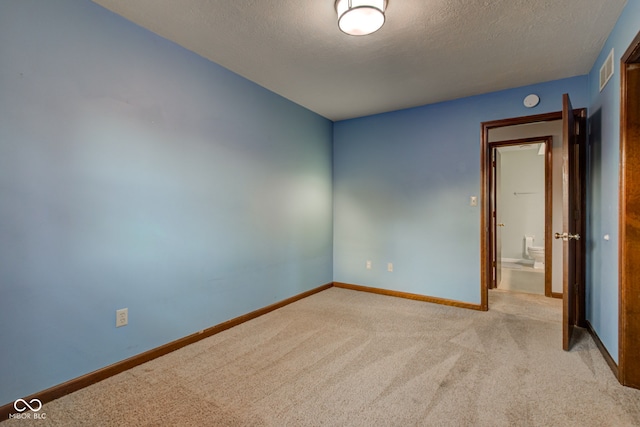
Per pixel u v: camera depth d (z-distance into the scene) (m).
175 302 2.50
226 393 1.90
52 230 1.83
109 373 2.08
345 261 4.41
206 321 2.73
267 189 3.36
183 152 2.54
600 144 2.53
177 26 2.22
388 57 2.62
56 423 1.63
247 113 3.10
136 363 2.22
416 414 1.70
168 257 2.44
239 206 3.04
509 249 6.77
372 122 4.17
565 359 2.30
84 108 1.96
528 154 6.55
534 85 3.16
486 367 2.19
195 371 2.16
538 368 2.17
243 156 3.07
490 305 3.61
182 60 2.51
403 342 2.61
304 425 1.62
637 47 1.76
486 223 3.44
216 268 2.82
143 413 1.71
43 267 1.80
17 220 1.70
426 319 3.15
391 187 4.02
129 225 2.20
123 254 2.17
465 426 1.60
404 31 2.22
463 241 3.56
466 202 3.54
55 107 1.84
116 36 2.10
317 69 2.85
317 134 4.15
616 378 2.04
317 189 4.17
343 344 2.58
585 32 2.22
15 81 1.69
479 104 3.45
